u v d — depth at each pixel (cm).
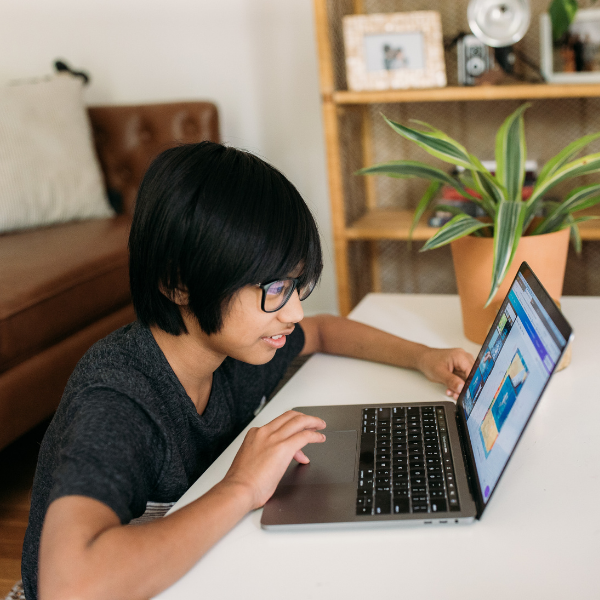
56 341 169
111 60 253
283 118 242
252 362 72
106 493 57
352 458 71
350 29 192
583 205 100
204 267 63
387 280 245
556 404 81
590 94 177
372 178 235
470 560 56
